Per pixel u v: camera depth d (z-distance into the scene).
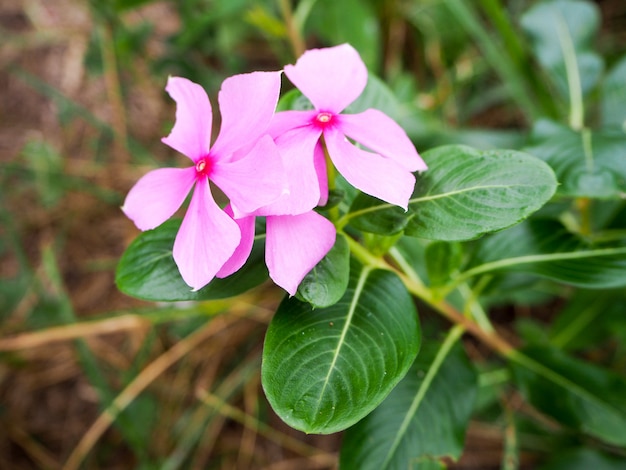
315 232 0.12
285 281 0.12
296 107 0.16
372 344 0.14
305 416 0.13
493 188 0.13
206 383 0.29
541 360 0.20
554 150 0.18
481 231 0.13
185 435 0.27
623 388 0.19
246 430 0.29
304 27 0.34
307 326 0.14
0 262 0.32
